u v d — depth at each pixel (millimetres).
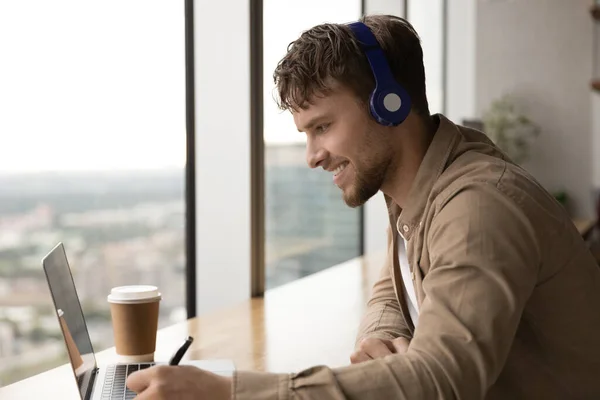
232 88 2562
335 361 1582
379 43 1133
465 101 5855
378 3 4219
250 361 1583
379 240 4238
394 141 1137
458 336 895
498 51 5730
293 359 1598
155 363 1489
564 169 5621
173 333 1853
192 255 2633
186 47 2566
